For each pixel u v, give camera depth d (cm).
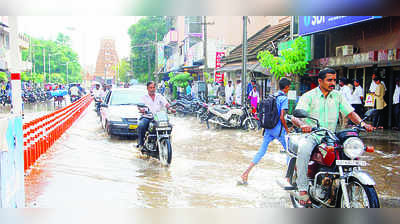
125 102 1164
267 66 1393
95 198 525
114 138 1077
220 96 1964
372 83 1145
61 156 816
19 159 464
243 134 1162
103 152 866
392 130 1145
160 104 816
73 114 1533
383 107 1132
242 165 732
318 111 448
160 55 5219
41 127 830
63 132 1182
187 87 2480
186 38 3653
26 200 514
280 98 581
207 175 654
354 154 371
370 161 727
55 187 577
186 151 880
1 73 2995
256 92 1461
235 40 2914
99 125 1424
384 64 1102
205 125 1415
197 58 3038
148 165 733
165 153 729
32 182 605
